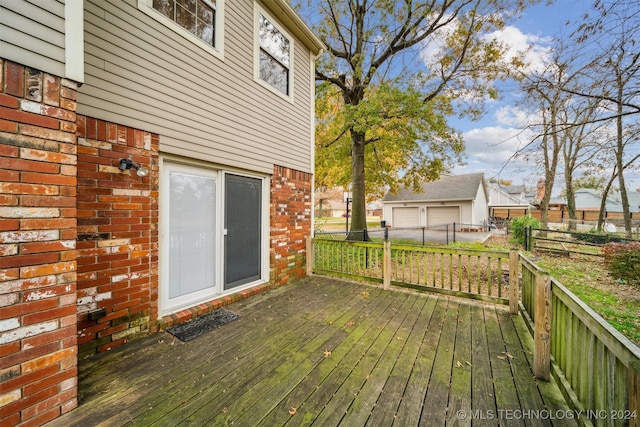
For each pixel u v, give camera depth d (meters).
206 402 1.88
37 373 1.65
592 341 1.62
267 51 4.65
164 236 3.14
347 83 8.97
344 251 6.41
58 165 1.75
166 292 3.17
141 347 2.60
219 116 3.69
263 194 4.61
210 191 3.72
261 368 2.28
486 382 2.12
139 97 2.81
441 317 3.41
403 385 2.08
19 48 1.61
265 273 4.61
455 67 8.20
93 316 2.43
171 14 3.17
